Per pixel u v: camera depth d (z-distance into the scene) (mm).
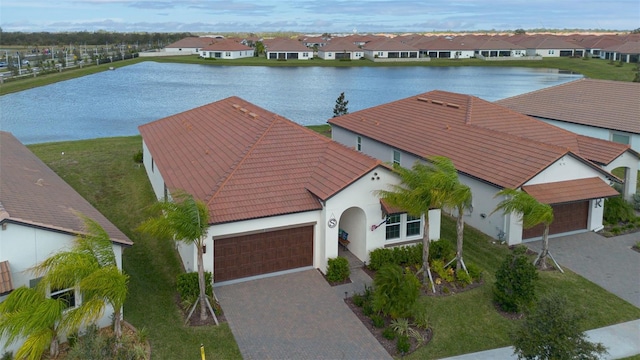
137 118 73250
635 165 35656
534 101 53750
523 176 29281
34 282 18734
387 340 20375
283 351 19609
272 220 24531
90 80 117688
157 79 120562
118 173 41625
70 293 19156
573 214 31344
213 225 23422
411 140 39469
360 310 22422
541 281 25172
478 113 40562
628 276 25844
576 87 53000
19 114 75188
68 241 19297
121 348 17750
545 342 16312
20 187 24297
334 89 106188
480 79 127062
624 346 20125
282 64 159500
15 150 34438
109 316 20406
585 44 195375
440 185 22781
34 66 140875
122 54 174750
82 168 42750
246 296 23391
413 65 162250
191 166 30250
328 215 24859
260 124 31578
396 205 23516
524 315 21516
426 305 22875
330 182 25594
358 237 26766
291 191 25781
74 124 68500
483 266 26812
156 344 19703
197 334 20469
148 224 19953
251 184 25766
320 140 29750
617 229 31438
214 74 133875
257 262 25031
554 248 29172
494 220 30188
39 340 16016
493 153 32906
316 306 22672
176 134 38094
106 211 33625
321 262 25750
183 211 20125
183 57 176625
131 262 26453
